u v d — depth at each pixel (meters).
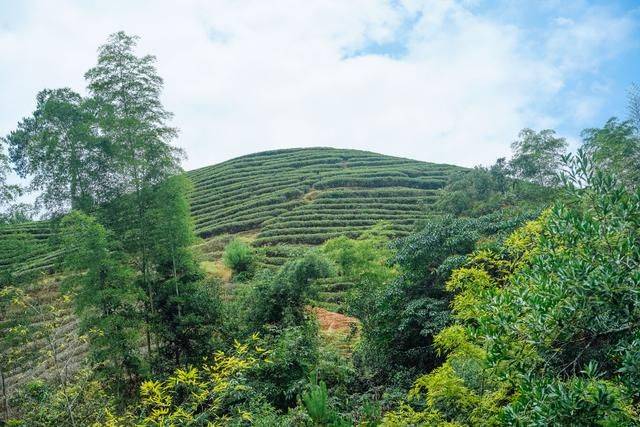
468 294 9.95
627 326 5.11
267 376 13.66
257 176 60.03
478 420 8.19
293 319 16.11
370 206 48.03
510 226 15.29
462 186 43.31
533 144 36.38
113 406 12.21
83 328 14.39
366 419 11.47
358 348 17.52
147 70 17.44
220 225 43.69
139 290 15.55
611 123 25.19
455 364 9.25
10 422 12.16
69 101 17.27
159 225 16.70
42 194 17.05
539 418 4.67
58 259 17.06
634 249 5.03
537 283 5.62
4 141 16.09
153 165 17.03
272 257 35.00
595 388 4.86
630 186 16.77
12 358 14.40
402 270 17.25
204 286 16.86
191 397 10.23
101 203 16.97
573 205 6.35
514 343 5.72
